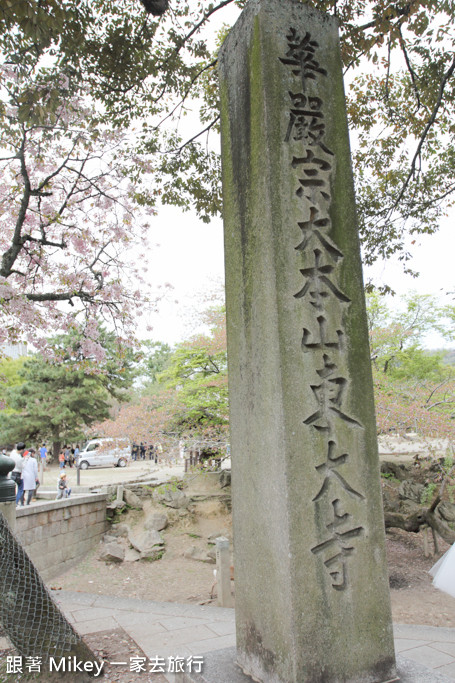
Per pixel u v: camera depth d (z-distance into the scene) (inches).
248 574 97.0
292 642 81.3
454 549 99.7
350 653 84.9
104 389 902.4
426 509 342.3
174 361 497.0
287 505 85.0
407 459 458.6
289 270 93.0
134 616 206.5
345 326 96.2
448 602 280.1
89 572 377.4
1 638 163.8
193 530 448.1
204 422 428.8
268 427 91.6
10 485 204.1
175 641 172.4
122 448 443.2
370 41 201.9
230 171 112.2
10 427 791.7
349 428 92.9
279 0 102.6
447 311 509.7
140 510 470.0
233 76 111.6
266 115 96.3
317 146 99.9
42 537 354.9
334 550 87.3
